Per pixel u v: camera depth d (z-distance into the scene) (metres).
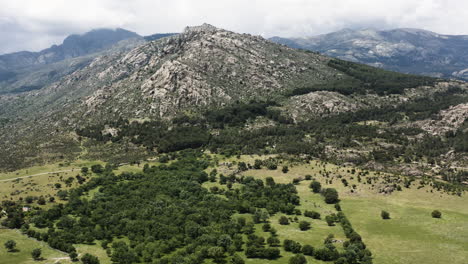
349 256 124.56
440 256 126.06
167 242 146.00
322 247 136.25
